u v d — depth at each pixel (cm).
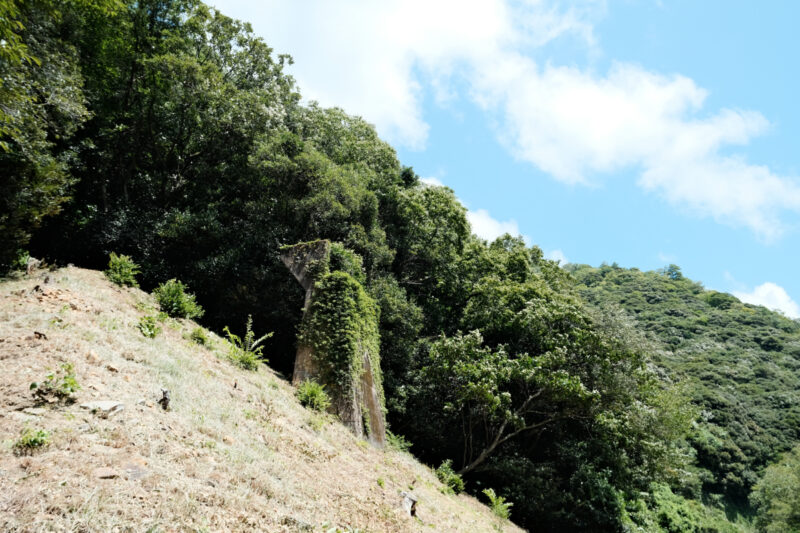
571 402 1584
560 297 2064
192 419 637
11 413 460
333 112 2777
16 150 1159
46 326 736
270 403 935
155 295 1349
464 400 1639
